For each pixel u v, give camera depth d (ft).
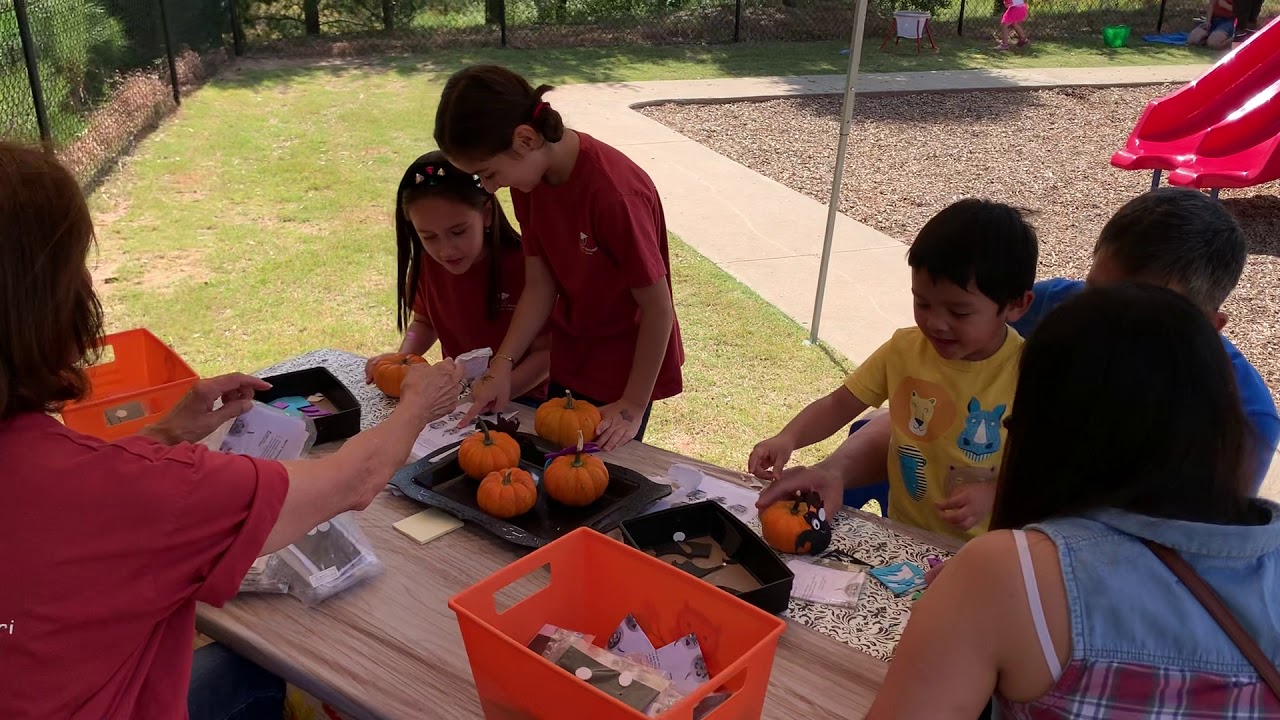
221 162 26.66
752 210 25.00
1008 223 6.18
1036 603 3.47
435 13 49.65
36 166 3.56
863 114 37.11
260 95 34.86
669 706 4.09
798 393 15.52
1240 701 3.42
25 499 3.51
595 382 9.04
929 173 29.91
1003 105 39.50
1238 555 3.45
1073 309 3.63
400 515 6.54
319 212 23.13
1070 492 3.63
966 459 6.88
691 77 42.04
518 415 8.07
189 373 7.13
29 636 3.56
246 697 6.05
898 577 5.92
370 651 5.22
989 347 6.80
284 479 4.08
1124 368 3.44
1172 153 24.14
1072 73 45.03
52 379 3.67
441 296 9.46
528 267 8.64
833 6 55.26
